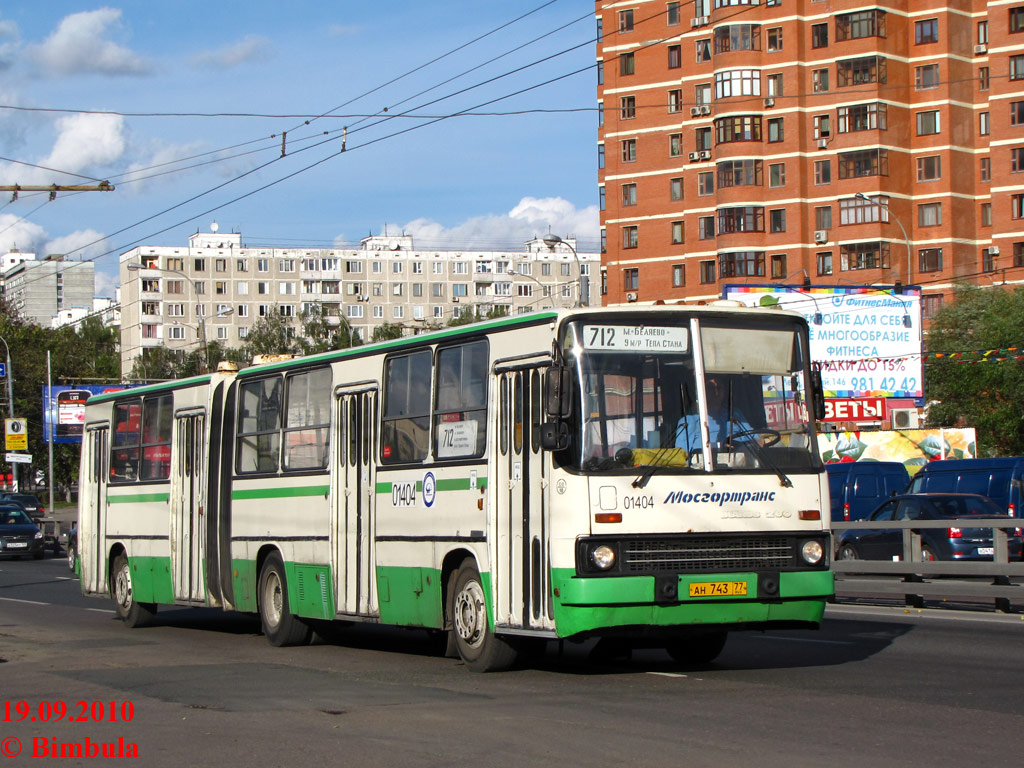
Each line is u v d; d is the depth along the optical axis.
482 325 12.91
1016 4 76.38
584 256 145.12
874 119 77.19
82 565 21.84
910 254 78.25
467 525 12.88
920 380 45.31
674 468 11.54
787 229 78.62
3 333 76.25
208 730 9.86
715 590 11.43
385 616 14.29
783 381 12.17
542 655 13.92
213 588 17.94
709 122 81.12
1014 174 76.12
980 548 24.45
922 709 10.18
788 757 8.35
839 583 20.66
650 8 83.62
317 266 136.12
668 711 10.23
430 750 8.84
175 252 132.12
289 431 16.42
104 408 21.58
